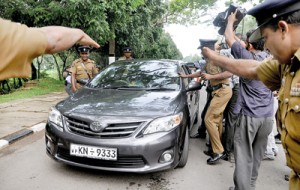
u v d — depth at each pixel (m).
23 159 3.97
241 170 2.82
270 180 3.54
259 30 1.26
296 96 1.07
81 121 3.21
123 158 3.03
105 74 4.59
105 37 9.86
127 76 4.44
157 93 3.87
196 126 5.94
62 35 0.65
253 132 2.79
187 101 4.02
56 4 9.20
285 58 1.16
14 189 3.12
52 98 8.98
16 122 5.81
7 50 0.54
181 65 4.97
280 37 1.13
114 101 3.55
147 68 4.66
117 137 3.07
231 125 4.02
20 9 9.48
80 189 3.14
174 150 3.20
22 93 10.12
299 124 1.07
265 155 4.21
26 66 0.58
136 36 14.56
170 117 3.23
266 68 1.50
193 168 3.79
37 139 4.91
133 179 3.39
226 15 2.04
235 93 3.94
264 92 2.77
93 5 8.66
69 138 3.17
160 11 17.69
